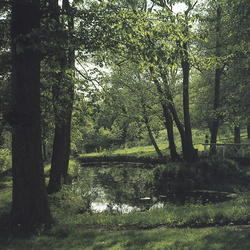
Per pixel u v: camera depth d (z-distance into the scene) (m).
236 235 6.53
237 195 15.81
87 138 57.00
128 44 8.93
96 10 9.12
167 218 9.32
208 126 29.33
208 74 26.80
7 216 9.16
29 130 8.61
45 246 7.11
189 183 18.48
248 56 17.11
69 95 11.88
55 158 15.61
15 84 8.44
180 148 37.34
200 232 7.36
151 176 20.89
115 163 36.47
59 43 8.75
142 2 17.22
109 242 7.05
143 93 24.89
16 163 8.68
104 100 10.50
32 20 8.25
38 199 8.80
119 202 15.46
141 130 32.81
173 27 8.77
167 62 8.64
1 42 8.93
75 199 13.92
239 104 19.97
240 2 16.16
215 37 22.77
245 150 25.23
